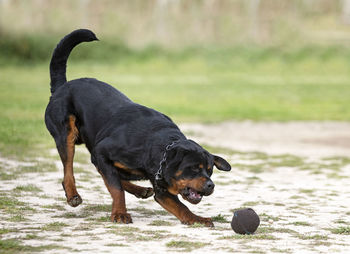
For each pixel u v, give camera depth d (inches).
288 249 246.7
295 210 346.9
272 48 2038.6
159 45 1987.0
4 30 1828.2
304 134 756.0
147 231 276.2
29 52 1811.0
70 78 1464.1
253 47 2028.8
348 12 2412.6
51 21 1909.4
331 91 1391.5
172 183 280.8
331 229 292.5
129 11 2055.9
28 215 311.4
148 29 2032.5
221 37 2075.5
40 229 276.7
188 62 1904.5
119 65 1843.0
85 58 1891.0
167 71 1802.4
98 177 446.6
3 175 429.7
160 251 238.1
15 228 276.8
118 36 1977.1
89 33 366.6
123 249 240.2
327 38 2156.7
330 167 521.3
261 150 613.9
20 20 1879.9
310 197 390.3
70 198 321.1
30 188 384.2
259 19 2130.9
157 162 286.2
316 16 2393.0
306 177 472.1
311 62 1948.8
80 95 332.8
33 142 591.5
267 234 276.2
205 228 288.4
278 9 2171.5
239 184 436.5
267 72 1846.7
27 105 912.3
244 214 273.7
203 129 776.9
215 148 615.8
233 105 1092.5
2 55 1775.3
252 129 796.0
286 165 529.0
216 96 1243.2
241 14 2130.9
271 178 464.4
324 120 910.4
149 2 2066.9
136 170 299.9
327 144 669.9
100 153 302.0
